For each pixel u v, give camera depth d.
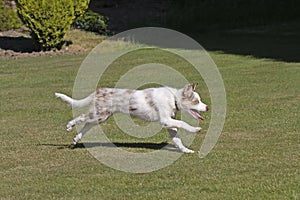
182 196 7.32
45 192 7.68
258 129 10.71
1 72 19.06
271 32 26.44
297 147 9.37
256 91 14.54
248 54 20.84
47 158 9.27
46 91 15.72
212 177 8.00
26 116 12.78
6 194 7.65
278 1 29.84
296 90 14.51
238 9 29.09
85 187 7.80
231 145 9.67
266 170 8.22
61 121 12.12
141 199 7.29
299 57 19.95
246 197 7.21
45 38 22.89
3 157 9.41
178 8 31.30
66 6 22.86
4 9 27.03
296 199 7.10
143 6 32.22
